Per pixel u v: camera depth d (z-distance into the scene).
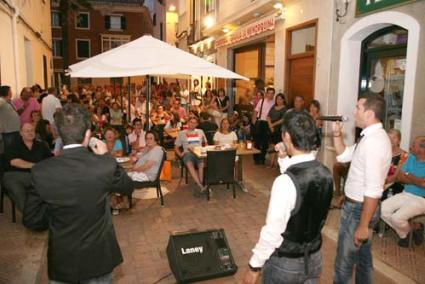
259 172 7.84
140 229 4.73
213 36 14.10
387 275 3.61
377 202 2.44
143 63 5.33
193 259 3.35
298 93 7.91
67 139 2.04
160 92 16.05
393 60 5.47
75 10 19.48
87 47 31.80
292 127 1.95
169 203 5.76
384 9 5.15
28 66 11.56
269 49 10.46
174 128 9.18
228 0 12.00
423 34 4.53
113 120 9.78
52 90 9.11
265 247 1.89
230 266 3.40
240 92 12.39
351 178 2.65
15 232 4.62
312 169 1.93
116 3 31.81
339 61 6.22
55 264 2.03
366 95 2.56
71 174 1.96
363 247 2.71
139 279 3.53
